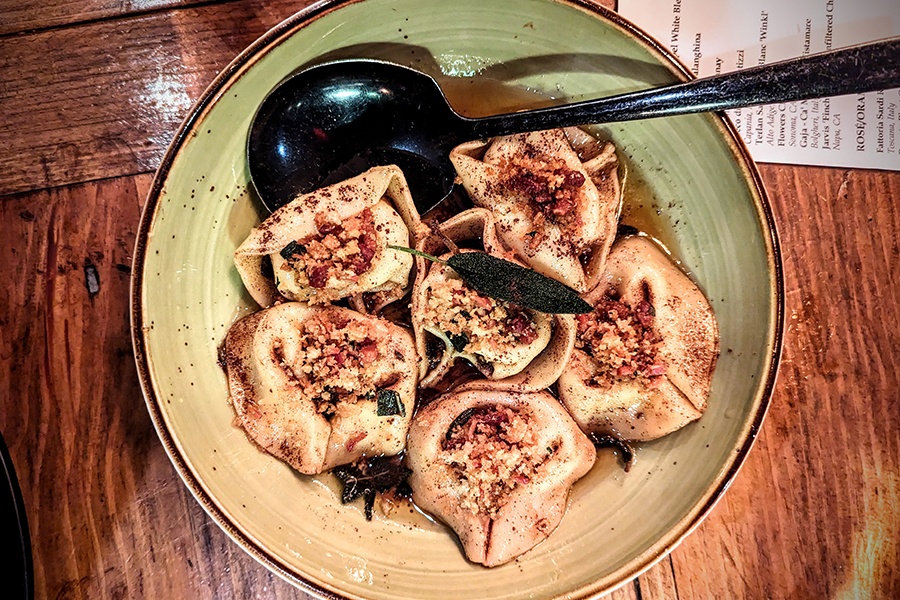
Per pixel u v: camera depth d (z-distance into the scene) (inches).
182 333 9.3
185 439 9.0
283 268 9.7
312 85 9.3
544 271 10.2
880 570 10.8
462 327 10.0
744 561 10.9
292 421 9.7
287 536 9.5
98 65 10.0
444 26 9.2
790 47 10.5
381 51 9.4
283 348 9.8
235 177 9.4
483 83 9.8
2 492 8.8
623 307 10.3
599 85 9.5
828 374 10.8
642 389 10.2
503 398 10.4
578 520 10.2
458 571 9.9
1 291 10.0
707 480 9.5
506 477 10.0
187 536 10.3
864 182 10.7
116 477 10.2
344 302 10.6
